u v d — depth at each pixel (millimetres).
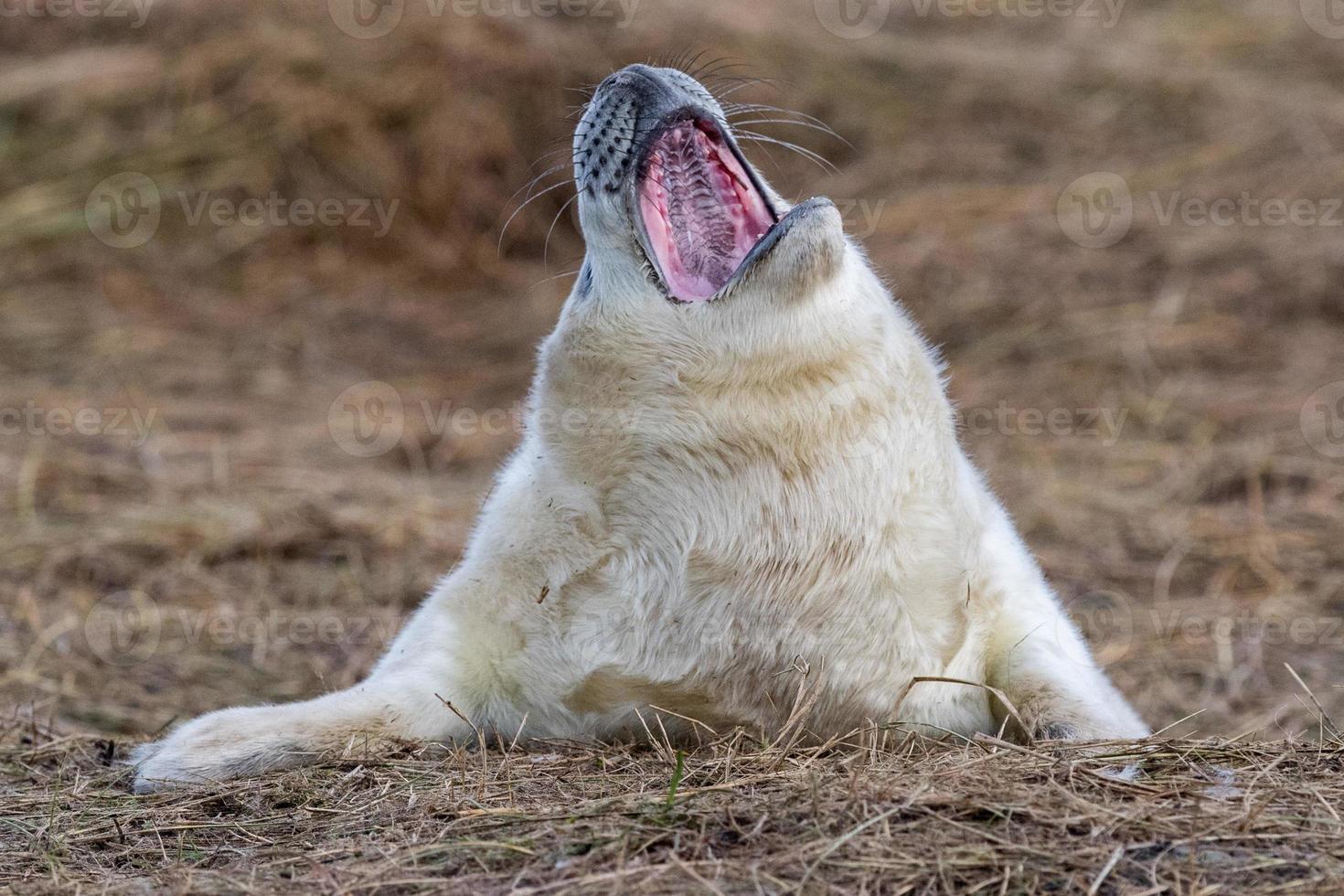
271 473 32719
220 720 16328
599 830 12539
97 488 31375
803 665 15656
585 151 16438
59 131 49031
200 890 12273
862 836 11922
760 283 14727
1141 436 33469
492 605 16688
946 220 44844
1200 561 27703
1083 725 15336
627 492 15867
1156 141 49281
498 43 50250
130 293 44000
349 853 12883
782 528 15484
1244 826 12078
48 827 14609
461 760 15305
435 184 48219
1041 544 28797
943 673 15938
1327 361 35969
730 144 16875
